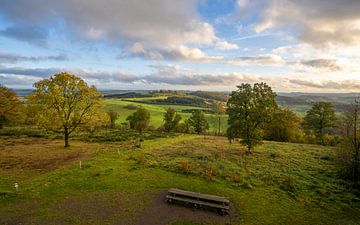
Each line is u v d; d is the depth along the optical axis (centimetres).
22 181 2336
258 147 4541
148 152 3756
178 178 2439
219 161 3225
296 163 3306
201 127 7900
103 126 8131
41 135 5441
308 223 1705
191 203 1822
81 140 5106
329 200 2114
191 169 2678
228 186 2286
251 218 1706
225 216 1705
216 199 1822
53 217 1608
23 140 4881
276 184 2402
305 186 2388
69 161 3164
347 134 2827
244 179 2481
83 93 4162
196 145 4716
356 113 2777
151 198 1944
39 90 3947
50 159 3266
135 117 7519
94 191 2058
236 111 3769
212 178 2436
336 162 2895
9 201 1842
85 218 1602
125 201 1877
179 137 6159
